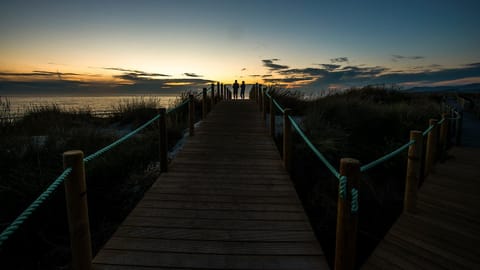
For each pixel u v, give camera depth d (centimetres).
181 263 248
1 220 373
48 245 377
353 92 1584
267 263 249
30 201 398
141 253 261
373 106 1012
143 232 296
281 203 370
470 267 257
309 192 512
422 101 1436
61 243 378
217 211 346
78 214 221
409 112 916
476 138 860
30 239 379
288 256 260
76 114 1113
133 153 595
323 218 446
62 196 409
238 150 631
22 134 704
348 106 977
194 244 276
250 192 405
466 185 461
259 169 506
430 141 511
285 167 502
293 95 1394
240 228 307
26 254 367
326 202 476
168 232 297
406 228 326
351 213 204
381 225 439
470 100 1770
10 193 400
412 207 363
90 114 1148
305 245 277
